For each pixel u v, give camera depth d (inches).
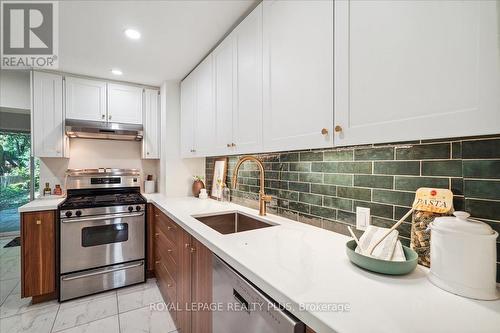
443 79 25.5
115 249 93.6
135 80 109.9
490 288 26.8
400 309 24.7
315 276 32.0
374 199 44.6
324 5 38.6
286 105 46.4
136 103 115.2
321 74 39.2
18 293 88.7
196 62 90.0
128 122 113.3
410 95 28.3
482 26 22.8
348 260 37.3
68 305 82.0
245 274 35.1
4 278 99.4
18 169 151.3
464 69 24.0
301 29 42.9
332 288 28.9
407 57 28.5
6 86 120.9
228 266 40.8
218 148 73.2
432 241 30.5
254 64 55.6
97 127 103.4
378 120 31.5
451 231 28.2
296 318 26.8
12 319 74.0
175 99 112.5
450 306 25.4
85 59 87.2
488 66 22.4
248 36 57.8
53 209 84.0
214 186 104.9
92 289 88.7
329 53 37.9
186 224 59.6
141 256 98.7
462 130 24.1
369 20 32.5
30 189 135.3
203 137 84.4
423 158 37.7
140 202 98.8
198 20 64.1
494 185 30.5
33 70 94.9
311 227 56.1
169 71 98.7
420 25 27.4
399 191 40.8
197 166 117.5
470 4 23.6
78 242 87.1
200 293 52.4
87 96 104.4
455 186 34.0
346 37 35.4
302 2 42.7
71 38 72.6
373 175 44.9
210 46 78.0
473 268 27.0
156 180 128.4
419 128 27.5
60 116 99.3
